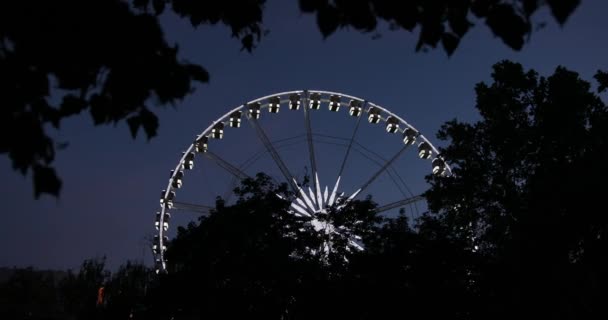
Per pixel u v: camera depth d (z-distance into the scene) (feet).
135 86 16.60
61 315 295.69
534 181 83.97
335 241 108.17
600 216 75.15
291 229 106.42
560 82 94.38
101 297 207.10
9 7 14.24
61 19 14.70
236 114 166.40
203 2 18.42
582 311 74.02
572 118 91.35
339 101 173.88
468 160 100.32
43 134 15.52
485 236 92.32
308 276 97.71
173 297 102.37
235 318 97.35
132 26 15.49
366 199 114.62
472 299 84.17
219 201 109.81
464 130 98.84
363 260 92.48
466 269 88.33
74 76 15.78
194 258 102.17
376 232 103.60
